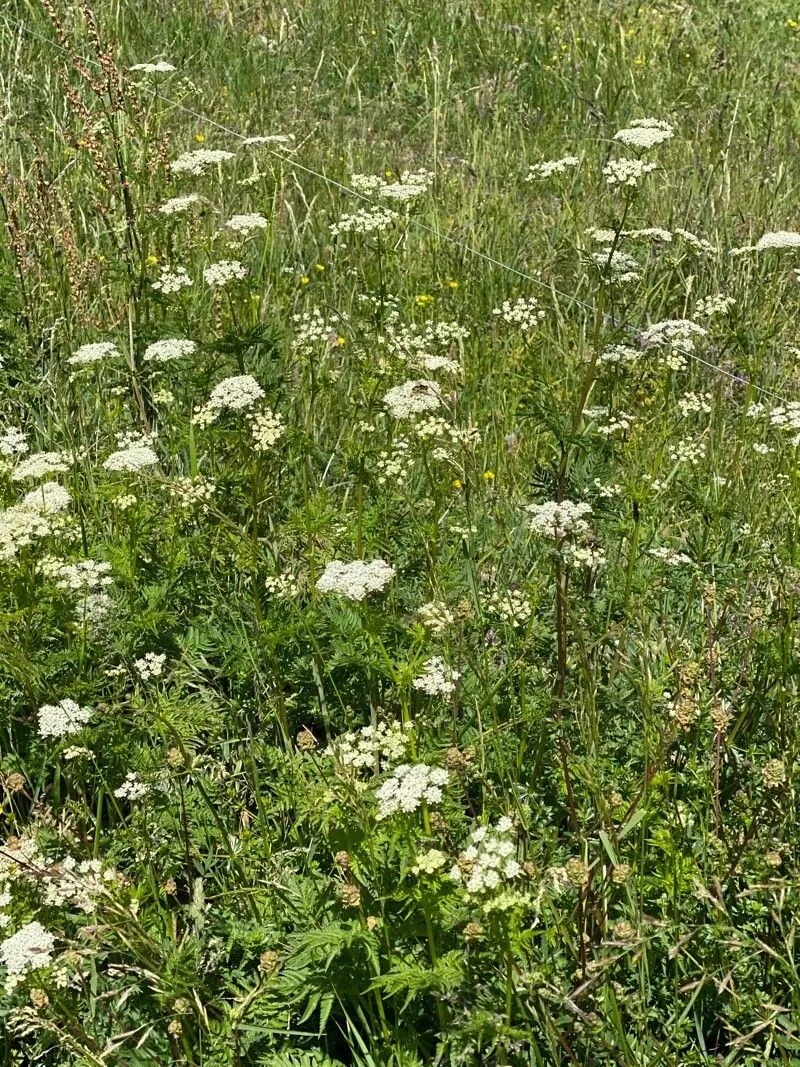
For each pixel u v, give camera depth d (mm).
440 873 879
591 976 914
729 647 1217
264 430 1256
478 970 904
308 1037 991
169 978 901
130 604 1195
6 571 1149
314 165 2488
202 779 1094
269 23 3275
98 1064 856
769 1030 971
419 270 2059
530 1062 929
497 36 3334
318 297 1973
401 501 1364
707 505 1300
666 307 2020
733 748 1101
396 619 1150
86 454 1480
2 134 2238
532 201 2441
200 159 1693
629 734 1176
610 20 3465
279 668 1216
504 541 1400
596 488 1289
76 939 984
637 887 979
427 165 2604
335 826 971
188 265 1849
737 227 2213
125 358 1609
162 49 2951
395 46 3211
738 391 1797
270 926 1011
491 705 1113
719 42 3551
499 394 1723
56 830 1041
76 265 1723
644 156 1294
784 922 1007
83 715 1031
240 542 1219
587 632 1216
